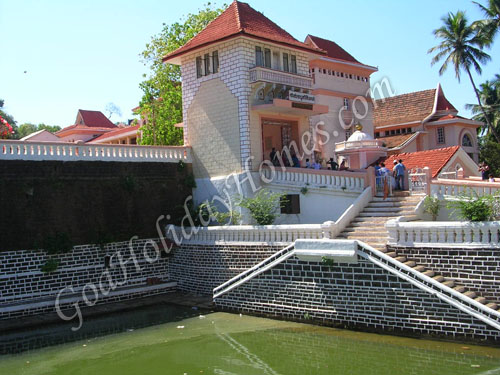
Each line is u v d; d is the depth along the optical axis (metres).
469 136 41.09
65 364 13.46
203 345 14.64
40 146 19.80
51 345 15.31
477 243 13.91
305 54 26.53
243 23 23.91
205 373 12.40
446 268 14.46
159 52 35.66
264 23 25.70
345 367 12.14
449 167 25.42
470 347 12.75
